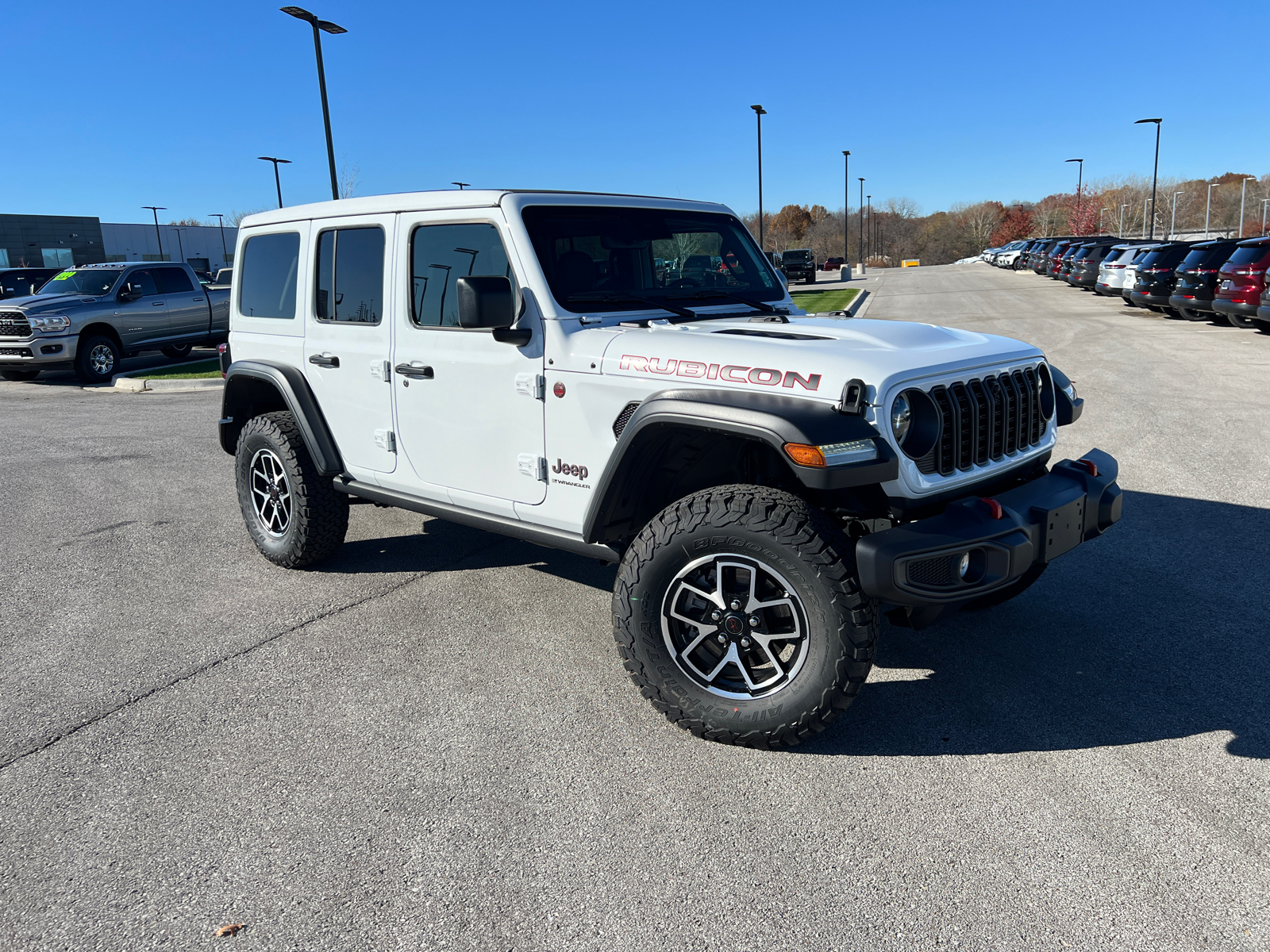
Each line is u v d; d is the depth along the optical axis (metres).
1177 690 3.43
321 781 3.00
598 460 3.46
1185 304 16.84
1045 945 2.19
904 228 117.25
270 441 4.88
